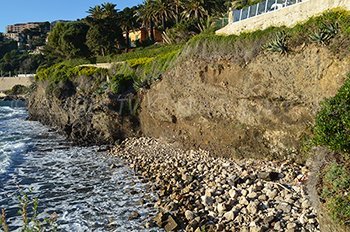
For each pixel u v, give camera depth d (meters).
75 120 43.84
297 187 18.34
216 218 16.81
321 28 22.08
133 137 39.25
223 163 26.05
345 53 20.61
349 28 20.72
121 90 40.31
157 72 37.38
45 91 57.28
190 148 31.78
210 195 19.36
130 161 30.62
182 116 32.81
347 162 12.61
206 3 59.12
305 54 22.77
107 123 39.56
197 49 31.30
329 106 13.27
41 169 29.42
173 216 17.23
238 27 29.19
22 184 25.28
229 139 28.14
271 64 24.80
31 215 19.44
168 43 57.62
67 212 19.61
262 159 25.80
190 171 24.97
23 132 51.22
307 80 22.69
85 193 22.80
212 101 29.48
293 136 23.91
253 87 26.00
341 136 12.65
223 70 28.69
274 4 26.94
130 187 23.41
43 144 40.94
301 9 24.47
